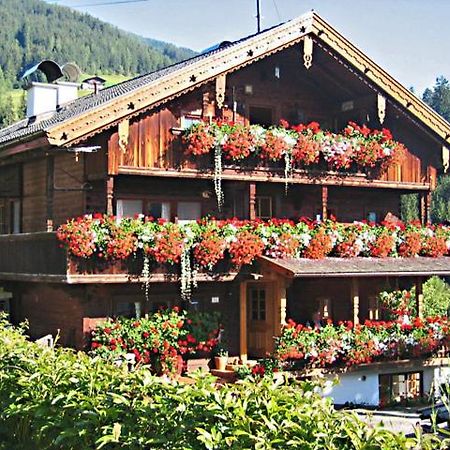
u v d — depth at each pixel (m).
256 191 22.25
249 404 6.50
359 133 22.47
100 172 18.88
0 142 21.91
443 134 23.80
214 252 18.70
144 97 18.50
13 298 23.03
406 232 22.53
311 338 19.44
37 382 8.49
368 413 6.32
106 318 18.97
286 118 22.73
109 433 6.96
